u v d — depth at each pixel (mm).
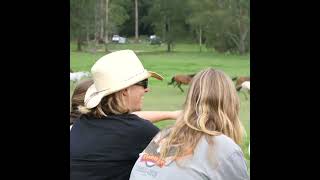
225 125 2232
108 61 2715
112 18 54000
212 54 47844
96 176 2541
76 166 2557
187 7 53812
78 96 3006
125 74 2699
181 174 2164
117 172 2557
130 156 2561
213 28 49156
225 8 48938
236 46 48219
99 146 2551
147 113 3020
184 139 2203
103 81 2680
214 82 2275
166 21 56969
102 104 2674
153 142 2334
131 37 66125
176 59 42031
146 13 65000
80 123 2645
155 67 35469
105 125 2590
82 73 16875
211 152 2160
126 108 2699
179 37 56812
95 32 52125
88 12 51438
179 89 18281
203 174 2143
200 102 2256
